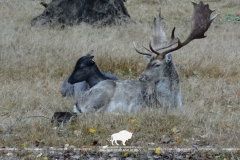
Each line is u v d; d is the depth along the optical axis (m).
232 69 42.81
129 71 42.41
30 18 73.25
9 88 36.03
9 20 69.81
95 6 67.94
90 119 26.62
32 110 30.97
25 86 36.97
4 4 80.56
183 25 70.94
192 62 43.62
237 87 37.25
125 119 26.64
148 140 24.59
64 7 67.88
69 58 45.16
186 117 27.33
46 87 37.53
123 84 28.91
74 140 24.69
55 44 50.66
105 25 67.50
